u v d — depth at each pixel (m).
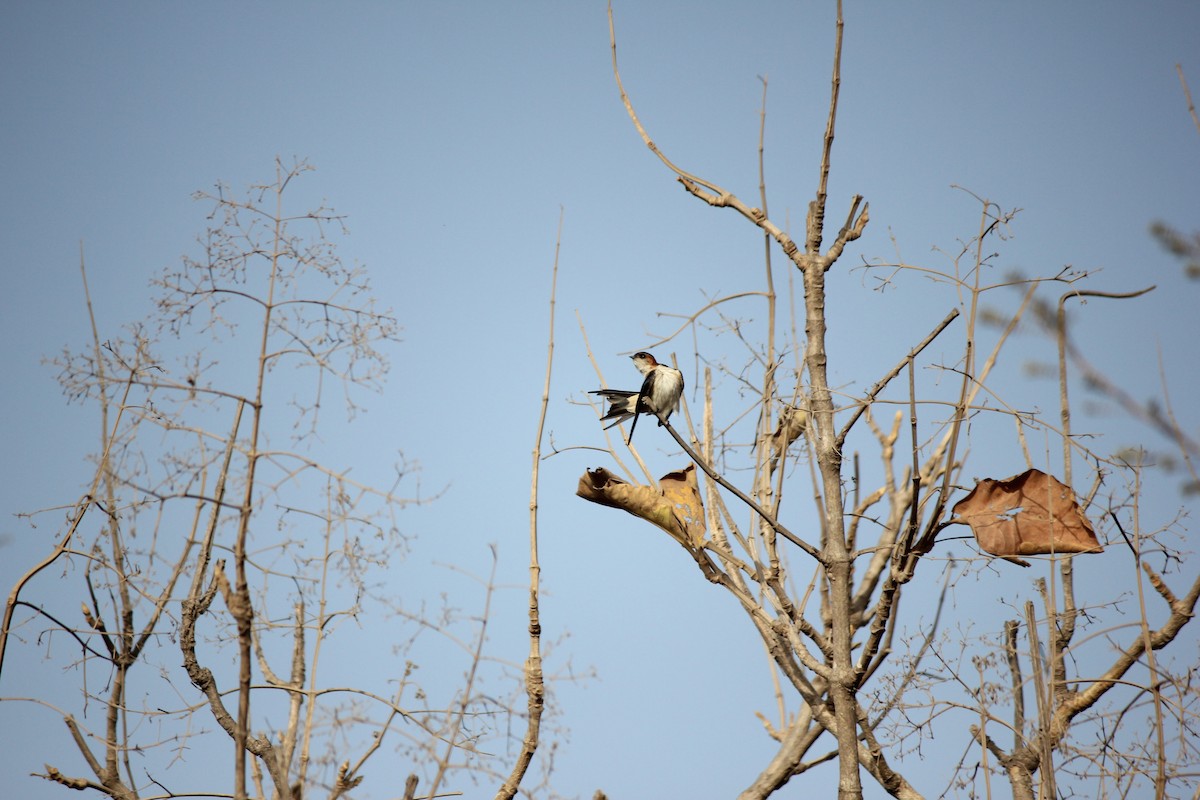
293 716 13.02
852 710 14.73
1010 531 14.91
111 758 13.52
